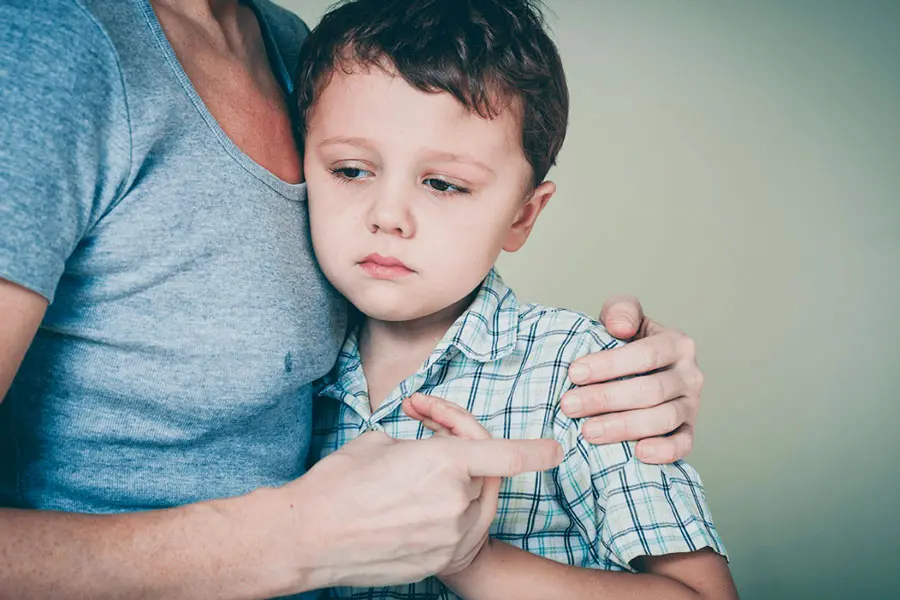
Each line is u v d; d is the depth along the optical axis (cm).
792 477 226
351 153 88
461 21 92
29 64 63
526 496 96
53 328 74
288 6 216
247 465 86
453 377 102
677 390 94
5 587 63
